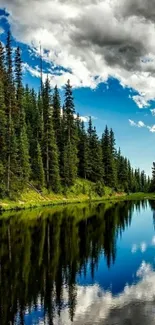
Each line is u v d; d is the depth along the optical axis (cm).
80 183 8506
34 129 7919
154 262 2011
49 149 7056
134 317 1185
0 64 6078
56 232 2983
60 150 8169
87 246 2475
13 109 6031
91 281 1623
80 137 9238
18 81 6962
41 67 9256
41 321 1165
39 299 1373
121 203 7394
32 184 6462
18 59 6925
